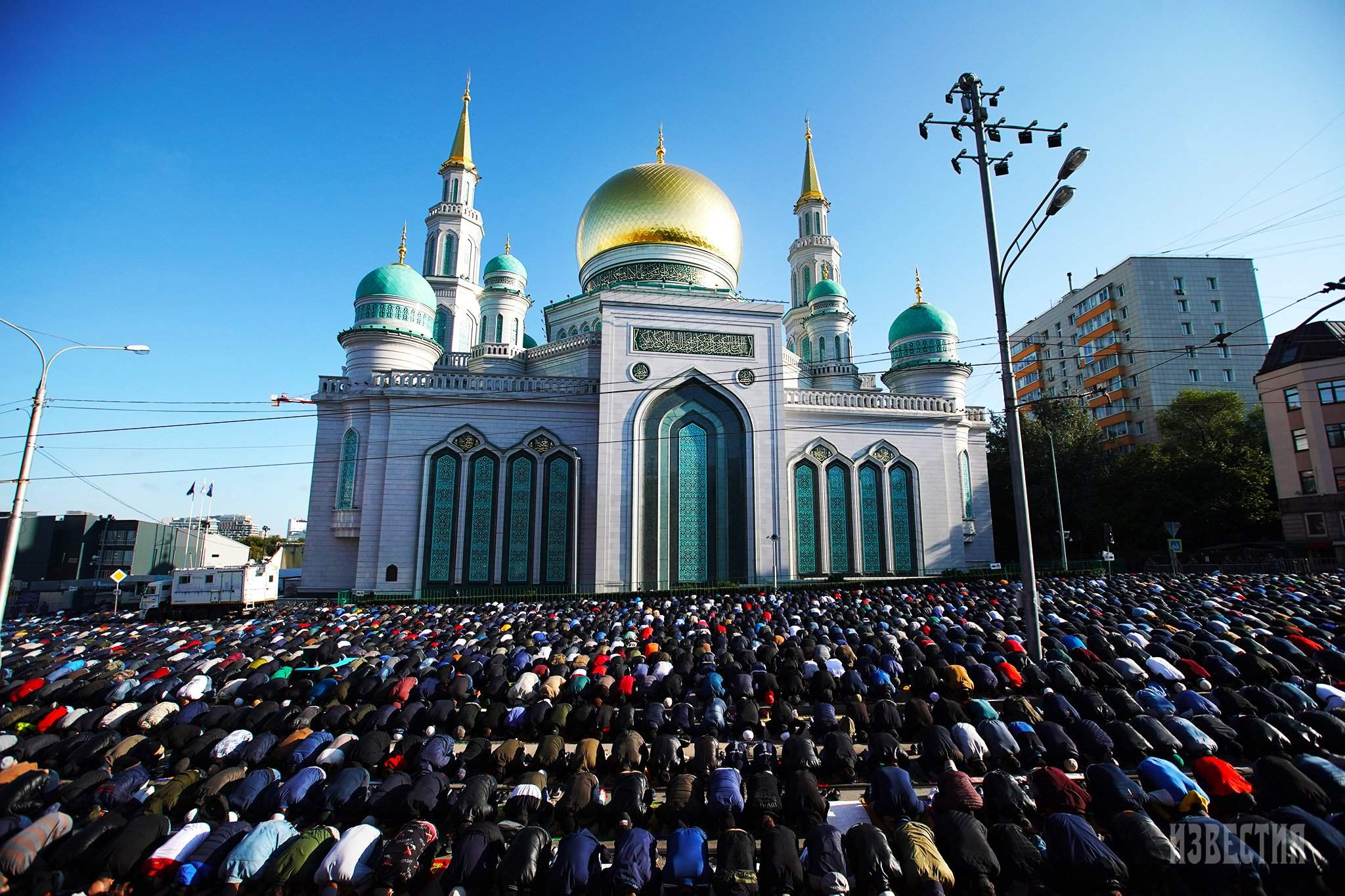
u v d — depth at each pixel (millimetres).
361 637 17812
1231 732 9047
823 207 47812
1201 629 14562
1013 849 6457
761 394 32375
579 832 6762
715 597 25359
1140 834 6359
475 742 9547
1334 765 7445
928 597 22922
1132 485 38625
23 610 34812
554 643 16391
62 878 6512
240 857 6438
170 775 9156
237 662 14156
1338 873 5809
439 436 30188
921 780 9742
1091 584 25281
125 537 43906
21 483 14266
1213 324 53469
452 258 40281
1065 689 11562
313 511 30656
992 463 43250
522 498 30516
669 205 37625
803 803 7516
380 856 6574
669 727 10492
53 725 10625
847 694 12086
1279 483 36688
